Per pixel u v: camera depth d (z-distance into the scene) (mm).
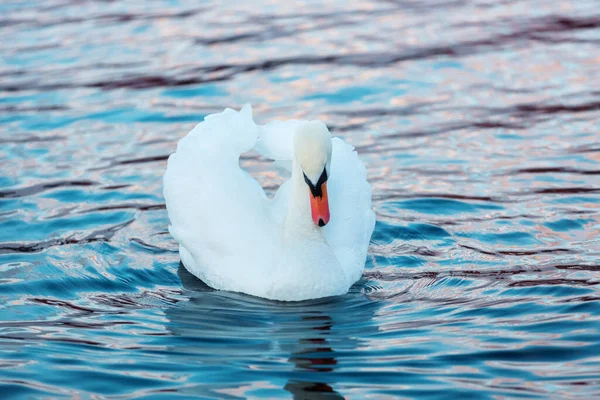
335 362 10094
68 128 19703
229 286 12797
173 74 23469
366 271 13156
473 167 17109
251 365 10070
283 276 12328
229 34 27094
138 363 10125
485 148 18094
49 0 32281
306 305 12125
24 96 21938
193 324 11359
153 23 28625
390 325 11148
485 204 15273
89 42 26578
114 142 18828
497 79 22422
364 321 11359
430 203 15461
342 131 19344
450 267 12992
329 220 12578
